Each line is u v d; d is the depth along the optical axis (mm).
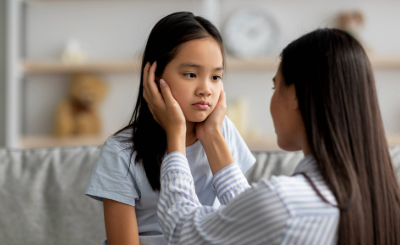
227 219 681
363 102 691
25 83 2918
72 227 1205
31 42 2900
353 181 656
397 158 1265
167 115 854
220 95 946
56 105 2912
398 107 2738
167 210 763
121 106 2889
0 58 2709
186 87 858
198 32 861
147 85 896
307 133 705
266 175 1294
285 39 2752
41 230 1190
